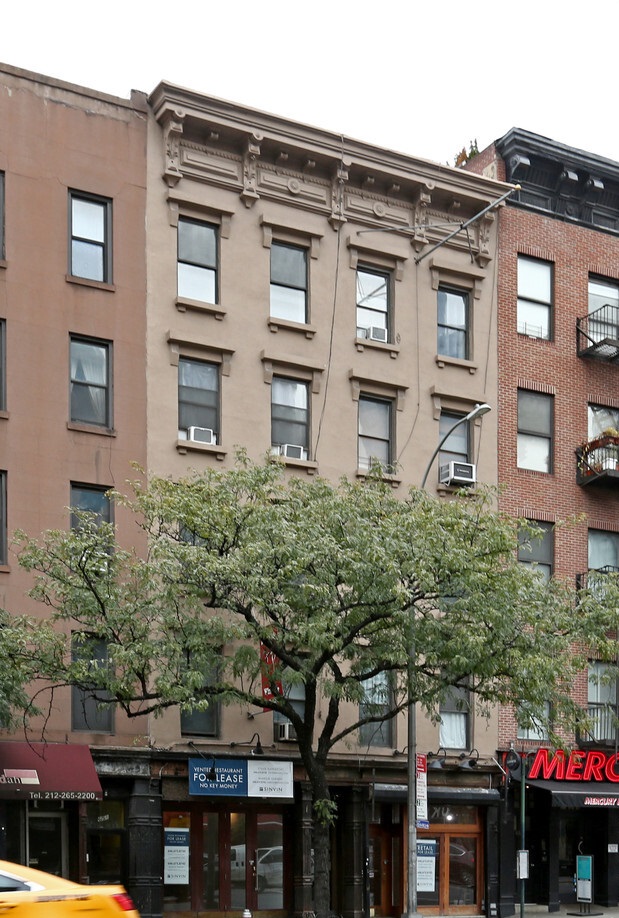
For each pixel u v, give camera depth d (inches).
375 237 1309.1
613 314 1465.3
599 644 995.9
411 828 1018.7
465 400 1334.9
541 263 1430.9
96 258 1154.7
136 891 1070.4
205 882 1135.0
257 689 1145.4
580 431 1417.3
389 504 978.7
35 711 910.4
